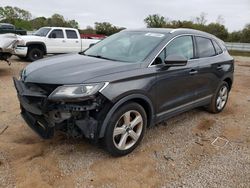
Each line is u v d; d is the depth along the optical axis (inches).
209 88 208.5
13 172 129.5
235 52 1246.9
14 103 227.5
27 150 148.6
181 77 174.4
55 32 548.1
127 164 142.3
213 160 152.6
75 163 139.8
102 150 153.4
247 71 519.5
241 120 219.1
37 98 134.2
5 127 177.2
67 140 161.8
